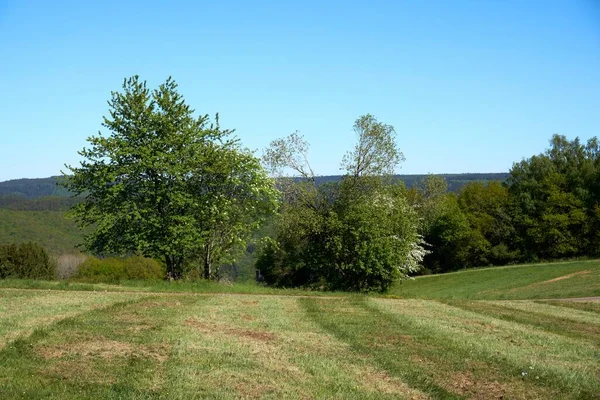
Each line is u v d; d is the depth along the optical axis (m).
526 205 80.06
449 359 10.82
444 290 59.91
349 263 44.19
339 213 45.38
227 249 37.31
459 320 16.86
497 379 9.55
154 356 9.84
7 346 10.09
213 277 36.56
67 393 7.65
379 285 45.41
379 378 9.26
